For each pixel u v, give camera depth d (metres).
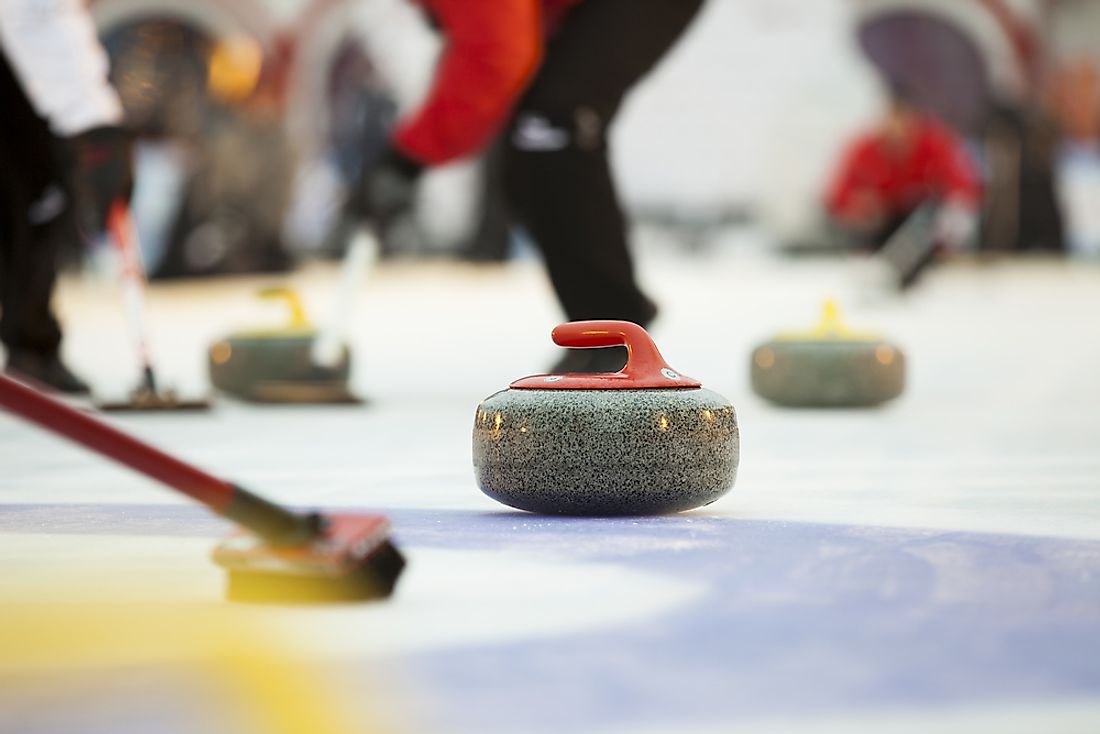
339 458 7.58
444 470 7.05
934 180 27.05
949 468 7.04
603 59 9.49
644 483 5.10
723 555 4.36
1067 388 12.40
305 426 9.38
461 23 9.56
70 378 10.98
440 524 5.05
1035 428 9.16
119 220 10.20
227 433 8.94
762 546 4.54
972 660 3.07
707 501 5.26
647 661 3.07
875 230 27.39
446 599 3.70
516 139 9.61
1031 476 6.70
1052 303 28.05
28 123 10.20
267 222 37.44
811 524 5.04
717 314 23.83
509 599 3.70
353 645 3.22
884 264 27.12
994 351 16.83
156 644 3.24
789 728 2.61
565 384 5.23
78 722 2.66
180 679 2.96
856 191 27.22
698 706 2.74
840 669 3.00
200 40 49.06
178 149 37.06
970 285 35.91
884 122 27.14
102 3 47.50
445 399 11.46
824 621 3.44
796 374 10.30
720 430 5.23
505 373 14.12
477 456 5.35
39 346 10.84
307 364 10.94
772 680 2.92
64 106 10.09
